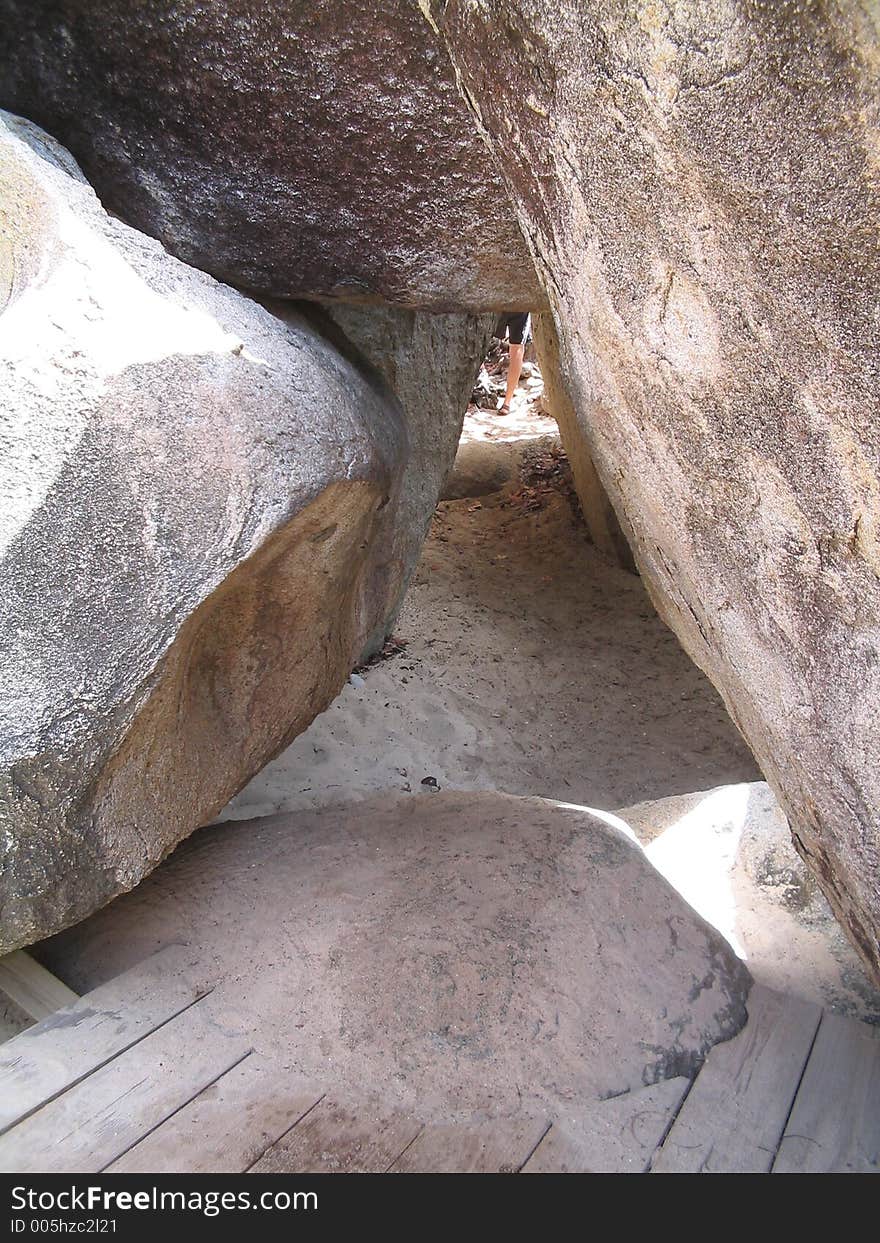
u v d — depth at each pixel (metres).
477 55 1.45
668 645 4.79
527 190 1.58
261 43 1.73
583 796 3.66
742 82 0.98
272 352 1.88
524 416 7.36
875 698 1.27
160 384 1.59
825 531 1.22
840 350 1.04
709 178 1.08
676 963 1.99
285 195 1.97
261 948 1.99
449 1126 1.64
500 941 1.98
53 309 1.54
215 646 1.99
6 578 1.52
